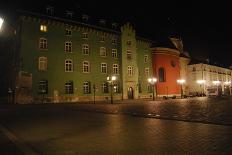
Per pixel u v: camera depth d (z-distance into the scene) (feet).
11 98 140.67
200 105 93.45
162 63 202.90
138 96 186.80
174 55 213.05
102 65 168.35
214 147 25.35
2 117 63.16
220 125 41.16
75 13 161.17
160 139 30.25
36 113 75.41
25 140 32.04
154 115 59.41
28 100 131.75
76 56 153.99
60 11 151.84
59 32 147.43
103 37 171.12
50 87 140.36
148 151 24.47
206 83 257.75
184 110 71.67
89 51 161.38
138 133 35.04
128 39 184.34
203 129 37.14
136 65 187.52
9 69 154.61
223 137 30.60
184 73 256.32
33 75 134.51
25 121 53.47
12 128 43.16
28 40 134.51
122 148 26.09
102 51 169.48
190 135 32.45
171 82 206.49
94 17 173.58
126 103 124.47
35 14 136.77
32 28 136.56
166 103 117.39
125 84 178.09
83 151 25.31
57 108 97.19
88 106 105.50
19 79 129.70
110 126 42.91
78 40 156.25
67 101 146.20
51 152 25.29
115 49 177.99
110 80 140.15
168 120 49.78
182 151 24.06
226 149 24.39
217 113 59.98
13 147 27.99
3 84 161.58
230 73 323.16
